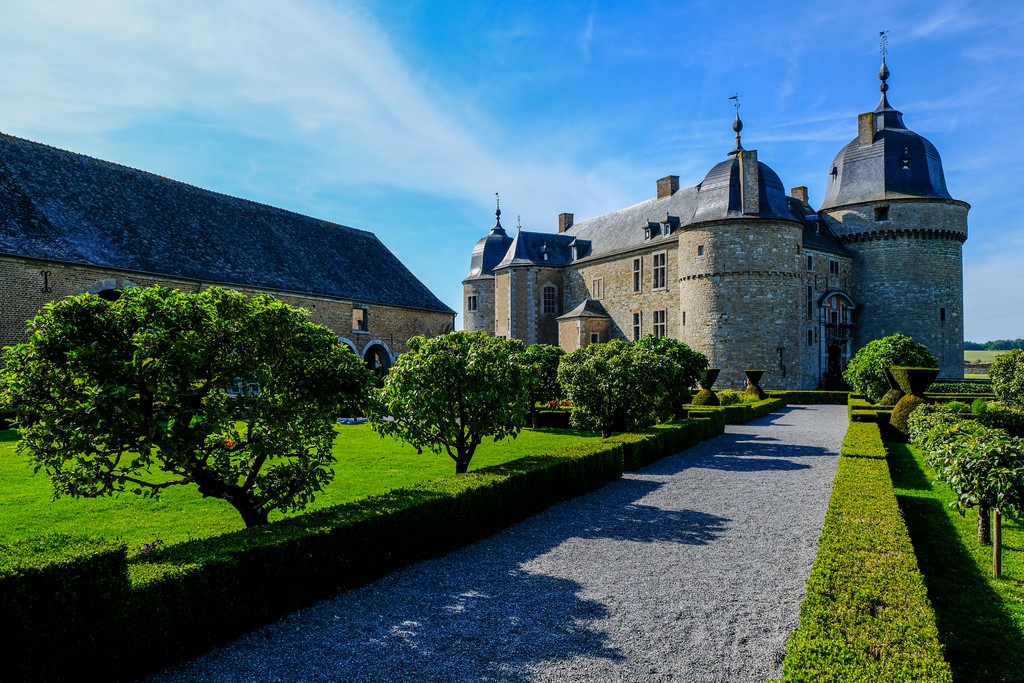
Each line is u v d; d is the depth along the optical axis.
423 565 7.07
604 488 11.12
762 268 35.50
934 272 40.38
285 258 30.95
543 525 8.75
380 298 34.59
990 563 7.09
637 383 14.51
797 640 3.99
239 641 5.17
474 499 8.01
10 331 19.61
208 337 6.54
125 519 8.51
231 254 28.06
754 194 36.16
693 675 4.54
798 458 14.19
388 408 10.42
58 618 4.15
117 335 6.35
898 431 17.30
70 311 6.20
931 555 7.39
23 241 20.31
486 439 16.95
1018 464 6.56
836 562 5.43
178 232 26.61
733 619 5.52
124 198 25.66
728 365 35.84
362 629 5.38
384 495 7.58
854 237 41.84
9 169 22.08
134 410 6.11
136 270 22.94
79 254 21.61
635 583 6.42
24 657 4.00
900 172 41.00
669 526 8.61
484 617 5.60
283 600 5.66
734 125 37.56
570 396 15.18
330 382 7.32
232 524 8.27
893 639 3.94
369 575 6.55
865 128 42.91
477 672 4.61
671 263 40.69
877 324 41.00
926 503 9.95
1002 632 5.32
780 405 30.27
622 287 44.88
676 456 14.62
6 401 6.34
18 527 8.10
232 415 6.68
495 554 7.46
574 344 45.78
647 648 4.97
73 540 4.57
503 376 10.50
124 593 4.49
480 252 54.81
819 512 9.23
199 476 6.89
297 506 7.40
